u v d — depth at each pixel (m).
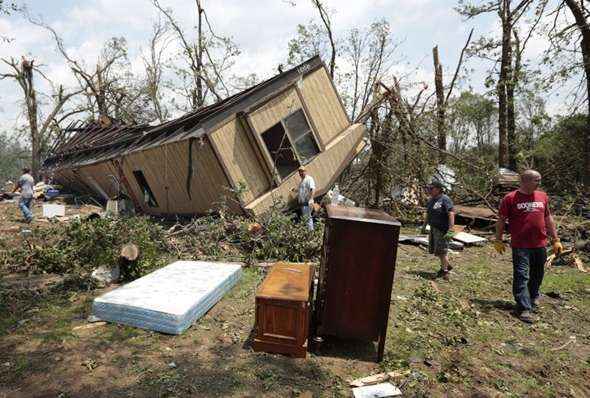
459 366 4.09
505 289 6.65
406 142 14.08
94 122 25.44
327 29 22.31
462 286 6.75
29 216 12.87
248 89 12.14
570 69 11.57
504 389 3.72
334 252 4.16
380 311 4.16
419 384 3.73
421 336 4.74
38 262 7.14
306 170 11.30
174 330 4.56
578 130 14.50
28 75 27.42
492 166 13.42
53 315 5.09
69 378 3.66
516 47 13.26
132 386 3.55
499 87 13.04
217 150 10.03
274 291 4.32
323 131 11.90
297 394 3.51
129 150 13.76
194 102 25.61
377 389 3.59
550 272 7.82
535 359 4.32
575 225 10.59
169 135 12.23
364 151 14.92
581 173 15.23
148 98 30.84
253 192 10.59
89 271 6.68
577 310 5.76
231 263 7.27
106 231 7.08
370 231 4.11
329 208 4.72
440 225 6.96
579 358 4.38
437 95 17.23
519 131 18.77
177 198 12.72
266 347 4.22
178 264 6.84
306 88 11.57
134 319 4.73
